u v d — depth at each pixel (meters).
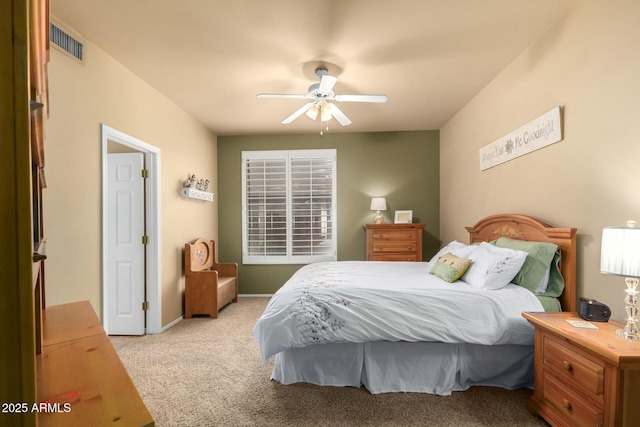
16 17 0.51
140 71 2.96
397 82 3.24
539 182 2.51
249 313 4.17
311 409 1.99
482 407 2.00
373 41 2.48
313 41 2.47
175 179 3.83
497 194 3.17
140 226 3.41
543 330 1.83
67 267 2.25
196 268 4.15
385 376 2.21
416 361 2.21
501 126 3.05
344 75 3.06
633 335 1.48
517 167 2.81
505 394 2.15
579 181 2.09
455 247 3.24
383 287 2.33
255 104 3.84
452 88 3.40
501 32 2.39
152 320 3.41
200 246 4.29
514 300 2.13
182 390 2.22
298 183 5.21
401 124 4.75
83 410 0.67
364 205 5.15
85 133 2.42
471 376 2.21
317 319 2.13
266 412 1.96
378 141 5.14
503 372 2.20
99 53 2.57
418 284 2.45
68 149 2.26
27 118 0.52
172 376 2.42
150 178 3.41
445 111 4.17
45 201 2.09
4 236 0.51
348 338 2.10
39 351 0.94
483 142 3.44
